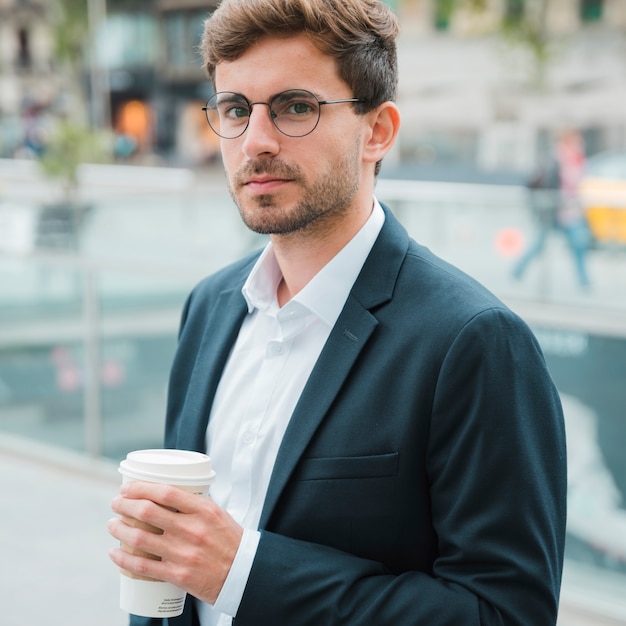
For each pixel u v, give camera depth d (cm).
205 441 151
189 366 164
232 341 155
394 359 131
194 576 123
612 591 339
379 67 135
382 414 129
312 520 130
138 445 501
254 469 140
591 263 586
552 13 1681
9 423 561
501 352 126
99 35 2184
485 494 124
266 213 132
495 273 619
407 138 1856
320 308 140
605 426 338
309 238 140
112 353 507
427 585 125
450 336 127
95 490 498
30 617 352
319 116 130
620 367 332
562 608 350
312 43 129
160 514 123
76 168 1559
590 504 345
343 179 133
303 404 134
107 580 387
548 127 1734
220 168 2147
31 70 2264
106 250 689
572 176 1085
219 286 165
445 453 127
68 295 523
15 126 2272
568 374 348
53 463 538
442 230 639
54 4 2169
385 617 123
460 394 125
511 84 1750
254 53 130
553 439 129
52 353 536
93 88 2209
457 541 125
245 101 131
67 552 414
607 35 1656
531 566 122
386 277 138
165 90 2188
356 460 129
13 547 419
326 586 124
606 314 348
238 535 127
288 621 125
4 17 2231
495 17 1708
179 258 693
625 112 1677
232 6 130
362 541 130
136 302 491
